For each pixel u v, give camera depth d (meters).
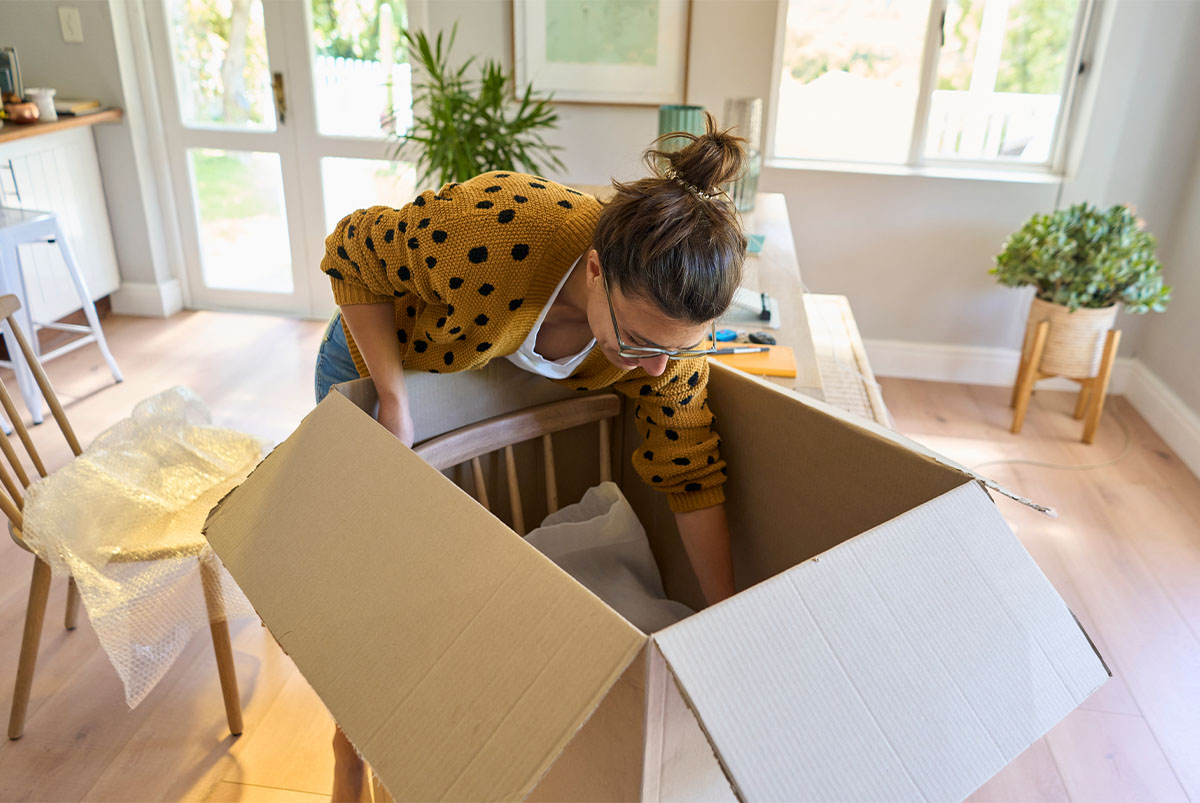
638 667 0.56
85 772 1.64
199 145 3.56
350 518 0.77
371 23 3.29
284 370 3.26
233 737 1.72
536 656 0.58
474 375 1.15
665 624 1.12
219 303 3.85
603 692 0.54
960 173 3.10
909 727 0.61
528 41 3.08
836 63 3.10
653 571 1.21
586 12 3.02
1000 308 3.26
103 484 1.59
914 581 0.67
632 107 3.13
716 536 1.10
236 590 1.58
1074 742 1.78
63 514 1.50
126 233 3.63
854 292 3.33
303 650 0.71
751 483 1.09
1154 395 3.05
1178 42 2.79
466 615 0.64
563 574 0.61
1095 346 2.79
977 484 0.77
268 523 0.83
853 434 0.92
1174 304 3.01
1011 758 0.64
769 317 1.75
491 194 0.98
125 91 3.39
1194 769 1.73
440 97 2.97
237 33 3.38
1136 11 2.78
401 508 0.75
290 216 3.64
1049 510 0.77
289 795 1.60
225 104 3.51
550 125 2.92
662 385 1.04
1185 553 2.37
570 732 0.54
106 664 1.89
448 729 0.60
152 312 3.74
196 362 3.30
